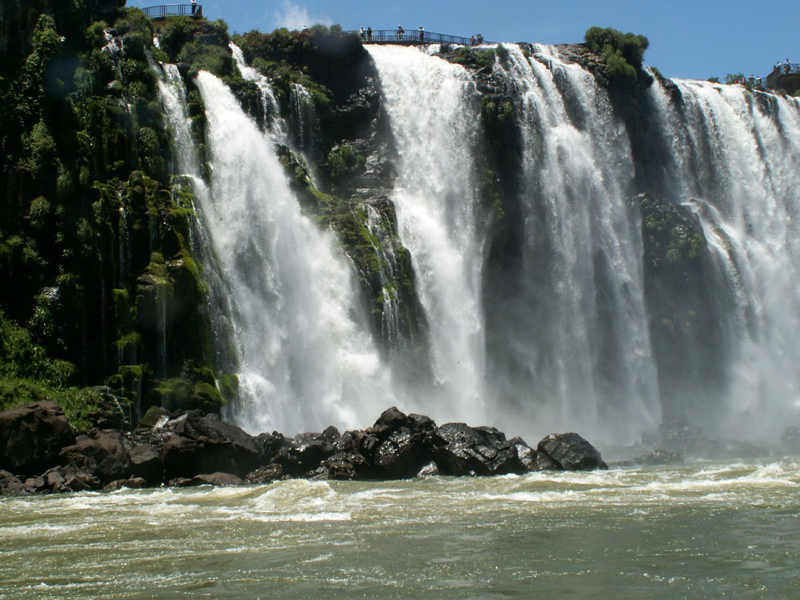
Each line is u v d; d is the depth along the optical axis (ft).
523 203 185.68
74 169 127.54
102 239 127.24
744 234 215.51
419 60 197.47
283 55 192.75
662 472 95.25
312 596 43.37
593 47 219.61
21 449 94.48
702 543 54.85
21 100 129.49
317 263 157.69
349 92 194.29
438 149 188.34
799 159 234.17
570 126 199.11
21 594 44.65
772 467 98.02
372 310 157.28
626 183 204.74
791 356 205.77
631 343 187.52
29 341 118.01
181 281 131.54
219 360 138.72
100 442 96.07
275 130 174.70
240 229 152.35
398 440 98.48
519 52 201.67
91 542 57.77
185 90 160.45
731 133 227.40
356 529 60.95
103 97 138.31
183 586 45.65
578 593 43.45
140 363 125.39
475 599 42.52
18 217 124.77
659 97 220.02
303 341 151.02
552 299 183.21
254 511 70.28
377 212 170.19
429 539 56.95
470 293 176.86
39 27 133.49
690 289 190.29
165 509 72.38
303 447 100.63
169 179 143.84
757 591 43.60
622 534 57.98
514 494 78.07
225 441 99.91
